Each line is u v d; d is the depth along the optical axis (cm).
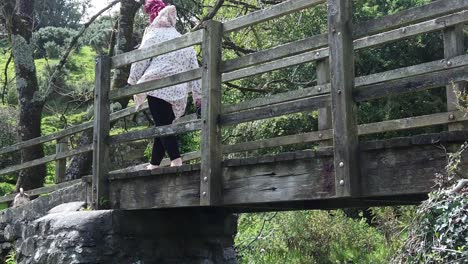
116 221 491
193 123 437
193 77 440
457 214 286
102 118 519
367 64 1106
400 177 330
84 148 675
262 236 950
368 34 348
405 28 362
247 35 1027
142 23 1203
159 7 527
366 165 345
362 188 345
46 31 2130
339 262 879
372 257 841
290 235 905
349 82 349
